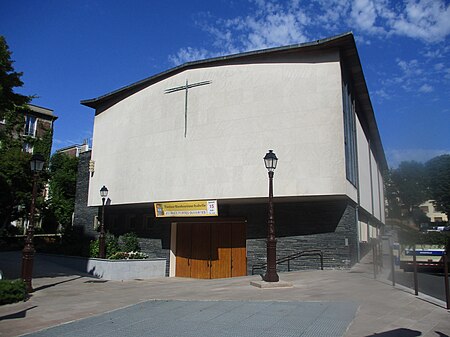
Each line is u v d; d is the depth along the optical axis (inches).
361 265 705.0
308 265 667.4
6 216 1004.6
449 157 854.5
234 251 783.7
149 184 821.2
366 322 282.4
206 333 265.0
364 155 969.5
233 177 700.7
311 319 291.3
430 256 669.3
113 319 321.7
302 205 693.3
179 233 865.5
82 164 1116.5
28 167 976.9
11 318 333.4
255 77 711.7
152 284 627.8
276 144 669.9
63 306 390.6
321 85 652.7
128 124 895.1
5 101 565.0
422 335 250.1
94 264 789.2
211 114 748.6
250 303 358.6
